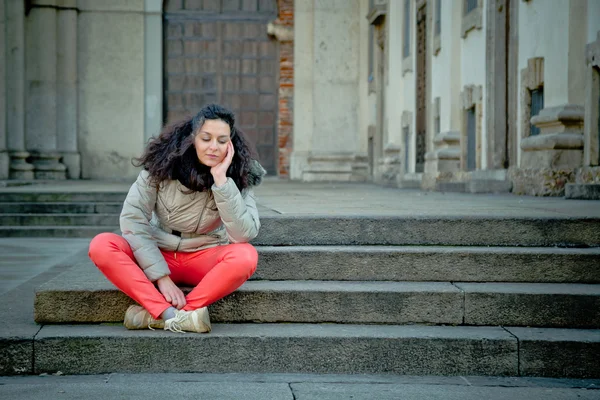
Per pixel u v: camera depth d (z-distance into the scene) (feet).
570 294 12.23
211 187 11.39
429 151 44.50
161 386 10.64
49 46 66.90
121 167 69.05
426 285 12.81
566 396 10.40
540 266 13.16
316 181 67.56
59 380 10.94
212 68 70.85
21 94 64.44
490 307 12.29
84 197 37.40
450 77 39.78
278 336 11.47
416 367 11.51
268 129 71.61
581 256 13.12
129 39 68.95
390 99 56.49
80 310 12.09
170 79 70.69
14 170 63.52
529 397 10.34
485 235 13.98
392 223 13.98
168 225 12.17
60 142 67.72
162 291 11.73
